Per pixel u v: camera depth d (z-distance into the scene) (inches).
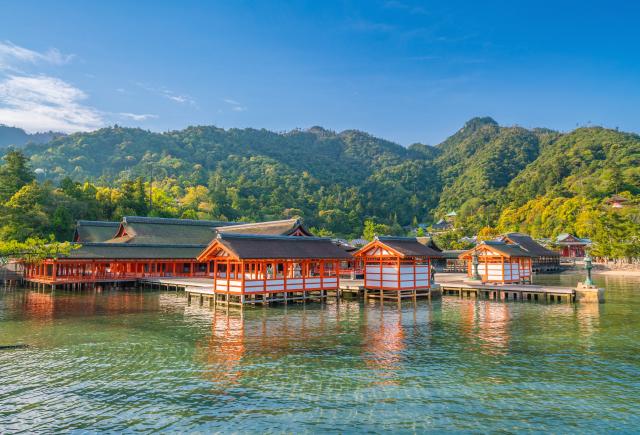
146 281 2119.8
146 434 469.4
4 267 2294.5
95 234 2662.4
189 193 6151.6
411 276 1578.5
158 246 2362.2
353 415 514.3
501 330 1011.9
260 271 1702.8
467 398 567.2
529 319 1170.6
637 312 1295.5
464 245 4394.7
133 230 2600.9
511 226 5600.4
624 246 3344.0
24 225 2492.6
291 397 571.5
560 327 1051.3
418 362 733.3
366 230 5027.1
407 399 563.5
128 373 674.8
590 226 4522.6
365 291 1619.1
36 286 2128.4
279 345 860.0
